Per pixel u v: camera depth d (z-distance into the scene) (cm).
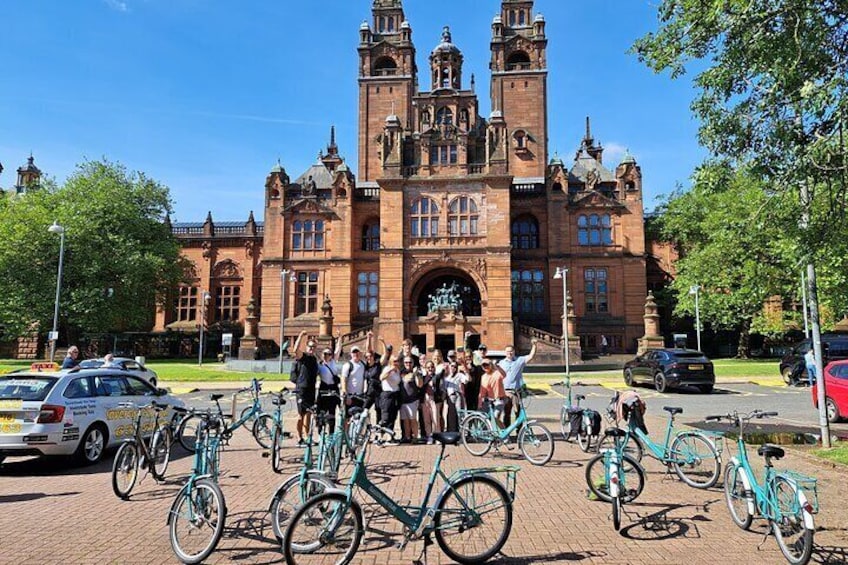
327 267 5409
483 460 1262
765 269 4009
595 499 946
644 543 749
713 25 931
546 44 6369
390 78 6569
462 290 5238
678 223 5078
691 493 998
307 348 1406
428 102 6116
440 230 4875
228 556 704
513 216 5531
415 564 677
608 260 5256
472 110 6069
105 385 1345
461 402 1502
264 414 1458
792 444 1398
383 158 5009
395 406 1457
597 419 1314
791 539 693
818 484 1020
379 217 5594
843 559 683
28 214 4634
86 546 740
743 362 4419
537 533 788
